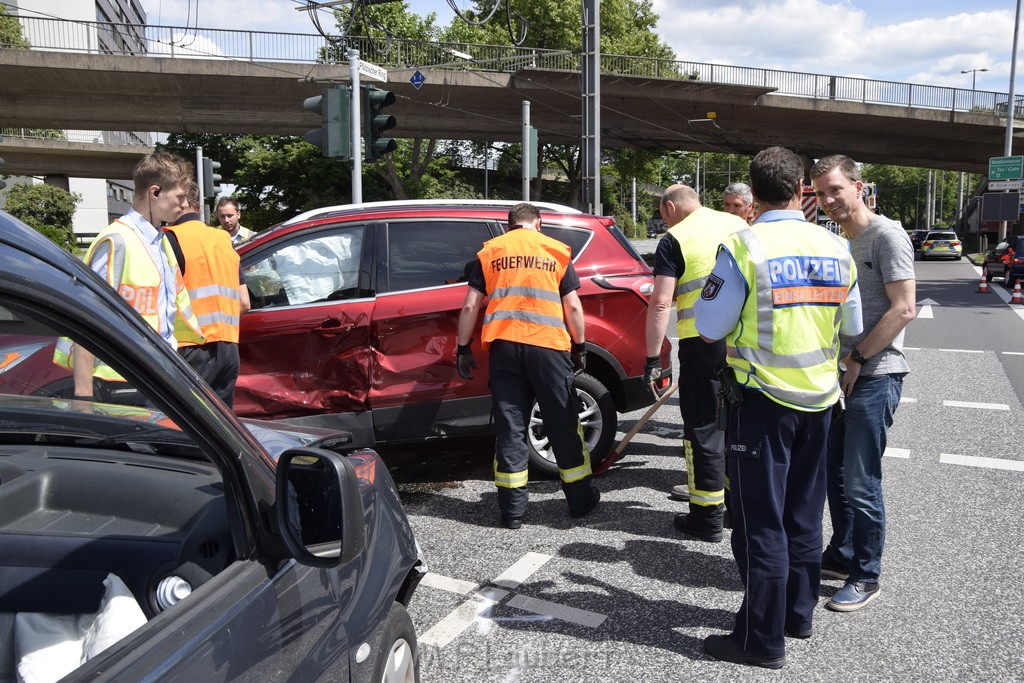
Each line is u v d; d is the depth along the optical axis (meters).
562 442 4.46
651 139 37.06
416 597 3.61
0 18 29.09
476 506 4.79
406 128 33.44
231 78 27.92
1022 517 4.55
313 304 4.72
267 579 1.52
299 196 36.19
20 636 1.56
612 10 43.81
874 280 3.39
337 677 1.71
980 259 40.50
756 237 2.93
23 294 1.11
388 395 4.77
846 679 2.94
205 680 1.27
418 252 4.94
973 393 8.13
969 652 3.12
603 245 5.30
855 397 3.40
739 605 3.52
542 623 3.37
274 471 1.64
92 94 28.69
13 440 2.03
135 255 3.27
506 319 4.32
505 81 30.61
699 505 4.22
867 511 3.43
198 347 3.87
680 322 4.20
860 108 34.97
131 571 1.61
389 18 40.47
